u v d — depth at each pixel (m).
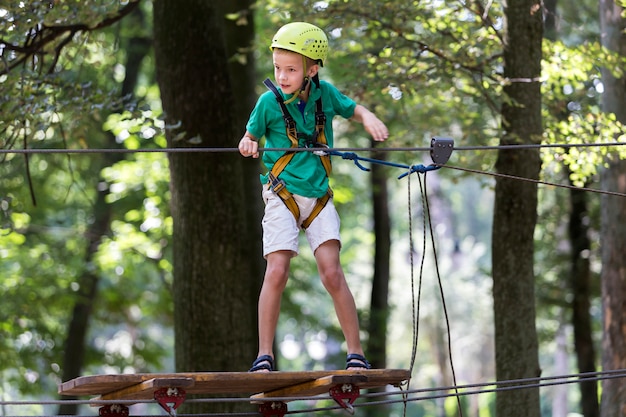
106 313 26.38
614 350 14.61
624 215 14.63
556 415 40.31
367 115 7.99
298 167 7.82
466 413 41.62
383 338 25.08
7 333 22.77
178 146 13.91
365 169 7.97
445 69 14.13
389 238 25.50
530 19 13.63
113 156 24.50
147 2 24.12
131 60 23.66
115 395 7.70
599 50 13.81
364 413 25.75
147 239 22.75
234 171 14.04
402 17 14.05
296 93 7.71
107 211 24.22
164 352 26.55
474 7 14.14
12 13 12.17
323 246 7.83
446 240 51.25
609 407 14.61
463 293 50.69
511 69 13.76
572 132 14.38
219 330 13.80
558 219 23.61
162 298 25.19
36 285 22.62
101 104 12.60
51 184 25.41
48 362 23.69
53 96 12.74
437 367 45.34
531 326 13.94
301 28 7.65
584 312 21.61
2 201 15.38
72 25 13.54
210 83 13.90
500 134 13.95
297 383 7.63
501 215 13.85
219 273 13.82
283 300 24.92
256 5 15.64
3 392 24.14
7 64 13.09
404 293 48.38
